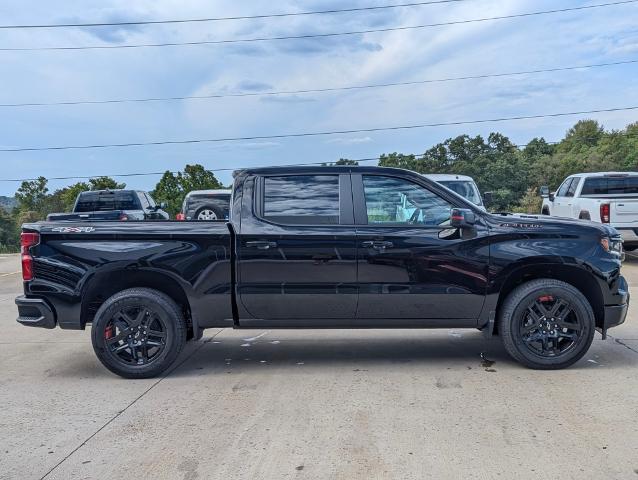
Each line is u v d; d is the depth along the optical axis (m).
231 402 5.01
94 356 6.75
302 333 7.63
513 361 6.09
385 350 6.67
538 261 5.66
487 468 3.69
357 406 4.82
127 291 5.76
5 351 7.03
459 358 6.25
